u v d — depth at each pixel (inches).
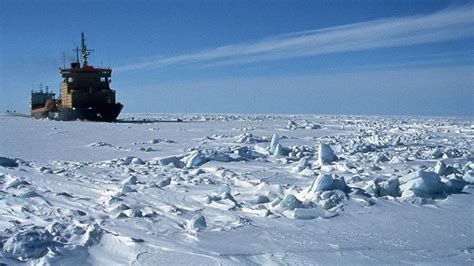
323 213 254.2
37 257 184.4
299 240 215.0
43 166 462.3
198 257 190.9
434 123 1787.6
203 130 1165.7
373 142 776.3
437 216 253.0
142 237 217.0
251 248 203.2
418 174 303.1
